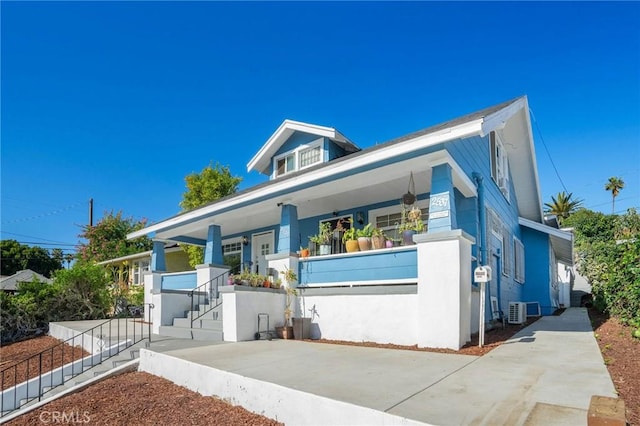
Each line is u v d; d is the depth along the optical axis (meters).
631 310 7.70
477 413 3.08
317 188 8.86
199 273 11.52
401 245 8.13
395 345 6.89
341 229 10.38
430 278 6.52
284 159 13.28
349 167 7.74
